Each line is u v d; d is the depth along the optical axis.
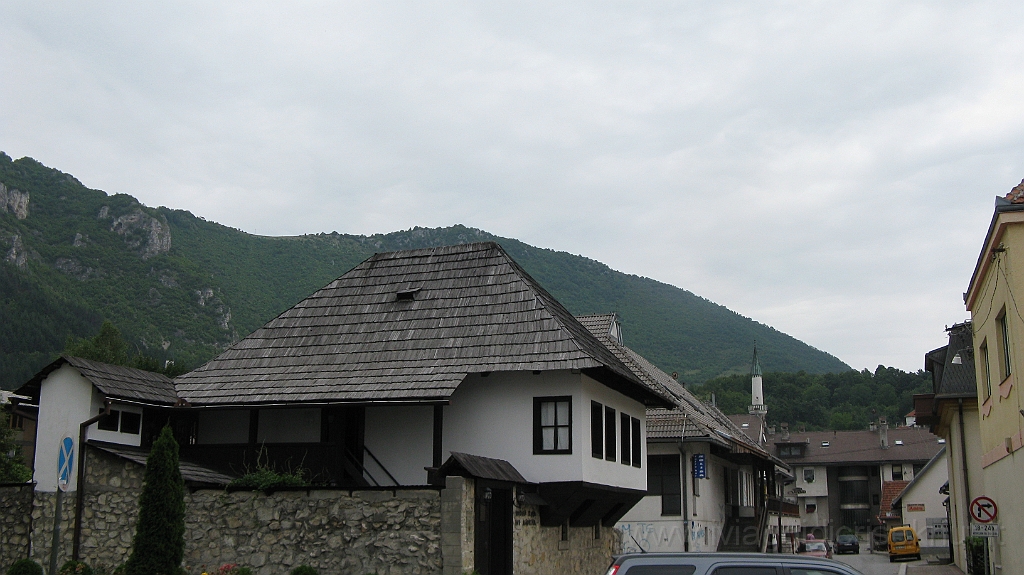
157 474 15.00
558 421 19.81
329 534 16.45
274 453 19.39
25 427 44.88
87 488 17.61
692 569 9.99
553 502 19.77
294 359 21.45
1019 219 14.92
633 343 174.62
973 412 27.50
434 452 19.17
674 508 30.91
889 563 40.41
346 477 20.38
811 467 76.81
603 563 25.00
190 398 20.17
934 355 30.91
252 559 16.66
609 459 21.69
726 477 37.69
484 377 20.48
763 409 86.88
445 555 15.74
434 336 21.17
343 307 22.92
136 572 14.53
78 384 18.36
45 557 17.53
